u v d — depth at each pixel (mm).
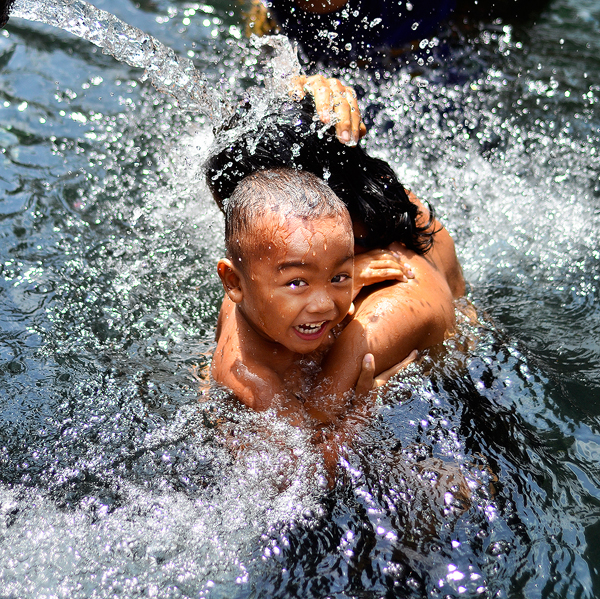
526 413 3271
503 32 7398
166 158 5645
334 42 5398
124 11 7527
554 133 6141
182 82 3750
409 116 5980
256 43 4051
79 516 2756
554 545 2674
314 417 3156
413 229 3750
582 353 3805
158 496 2834
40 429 3201
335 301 3035
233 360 3338
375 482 2869
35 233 4766
